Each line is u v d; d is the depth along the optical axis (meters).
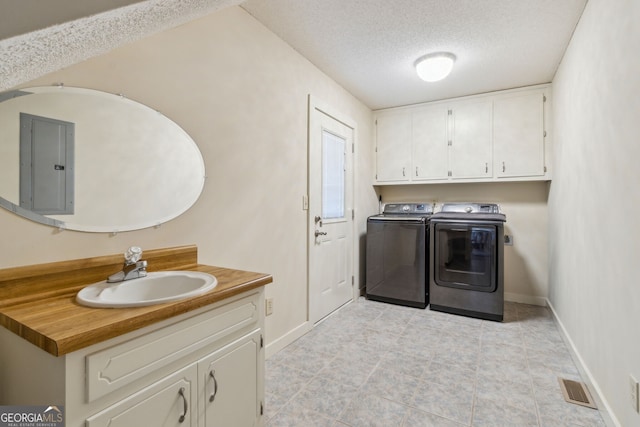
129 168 1.38
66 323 0.84
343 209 3.27
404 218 3.40
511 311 3.18
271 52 2.18
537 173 3.13
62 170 1.17
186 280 1.35
